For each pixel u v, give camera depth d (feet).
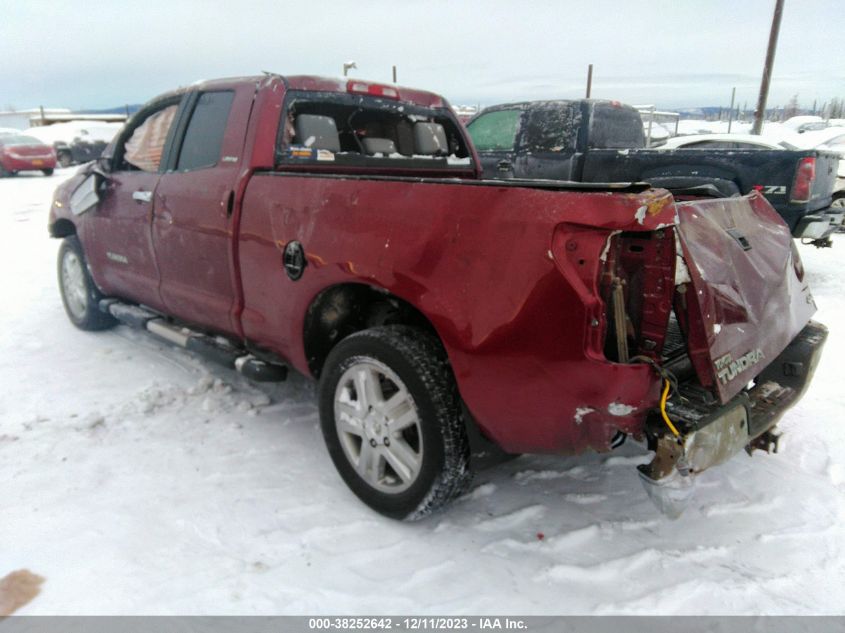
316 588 7.91
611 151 24.48
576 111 25.22
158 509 9.34
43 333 17.37
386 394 9.45
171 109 13.44
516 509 9.68
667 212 6.82
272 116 11.09
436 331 8.66
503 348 7.52
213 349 12.05
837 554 8.75
